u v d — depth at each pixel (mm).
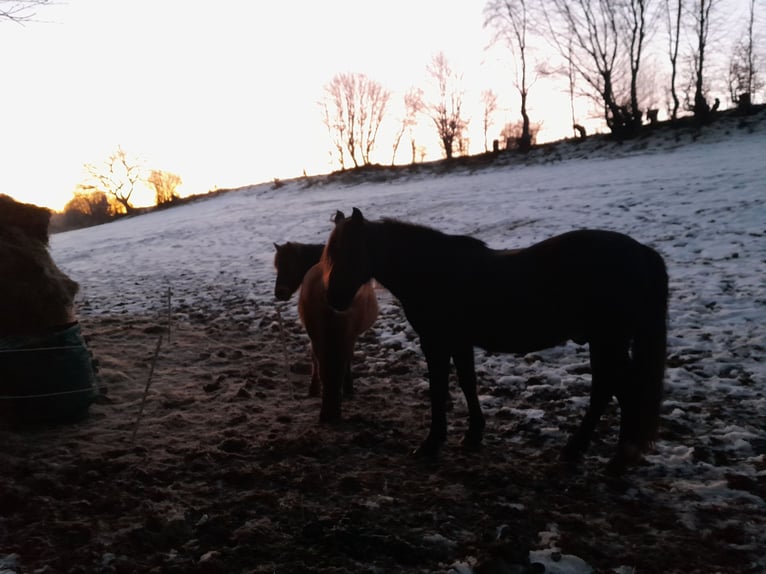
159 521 3932
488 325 4816
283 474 4699
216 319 11516
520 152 35844
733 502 4125
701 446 4969
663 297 4484
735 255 11070
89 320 11555
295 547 3682
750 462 4676
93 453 5145
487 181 28031
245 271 17188
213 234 27016
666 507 4098
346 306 4816
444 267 4898
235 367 8125
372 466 4898
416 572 3449
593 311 4484
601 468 4707
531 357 7664
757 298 8812
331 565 3490
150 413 6305
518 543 3686
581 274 4480
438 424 5059
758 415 5539
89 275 20312
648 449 4617
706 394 6102
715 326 8078
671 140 28891
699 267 10789
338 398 5859
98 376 7078
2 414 5652
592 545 3652
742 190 15656
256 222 28562
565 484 4465
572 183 22250
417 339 8930
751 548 3572
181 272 18594
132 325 10883
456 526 3926
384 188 34531
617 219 15336
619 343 4500
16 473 4691
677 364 7020
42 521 3953
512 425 5688
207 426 5898
